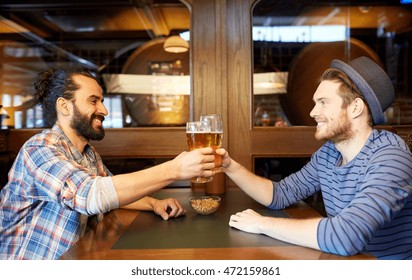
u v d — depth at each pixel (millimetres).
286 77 2469
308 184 1344
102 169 1452
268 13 2441
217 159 1214
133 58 2580
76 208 1006
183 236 959
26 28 2824
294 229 889
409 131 1901
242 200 1473
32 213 1158
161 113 2543
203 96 1839
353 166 1093
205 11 1832
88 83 1267
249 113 1850
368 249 1060
